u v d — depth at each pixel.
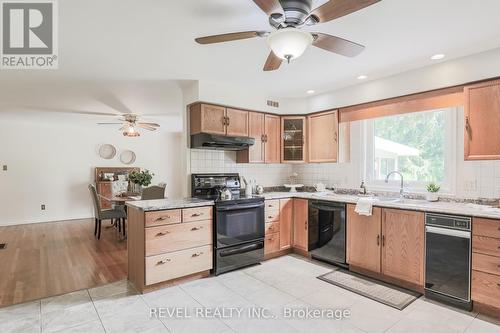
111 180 6.77
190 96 3.55
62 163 6.56
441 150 3.19
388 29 2.16
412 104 3.11
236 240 3.33
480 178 2.84
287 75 3.26
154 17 1.97
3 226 5.84
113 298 2.63
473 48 2.52
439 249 2.53
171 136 8.09
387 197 3.46
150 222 2.71
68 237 4.93
